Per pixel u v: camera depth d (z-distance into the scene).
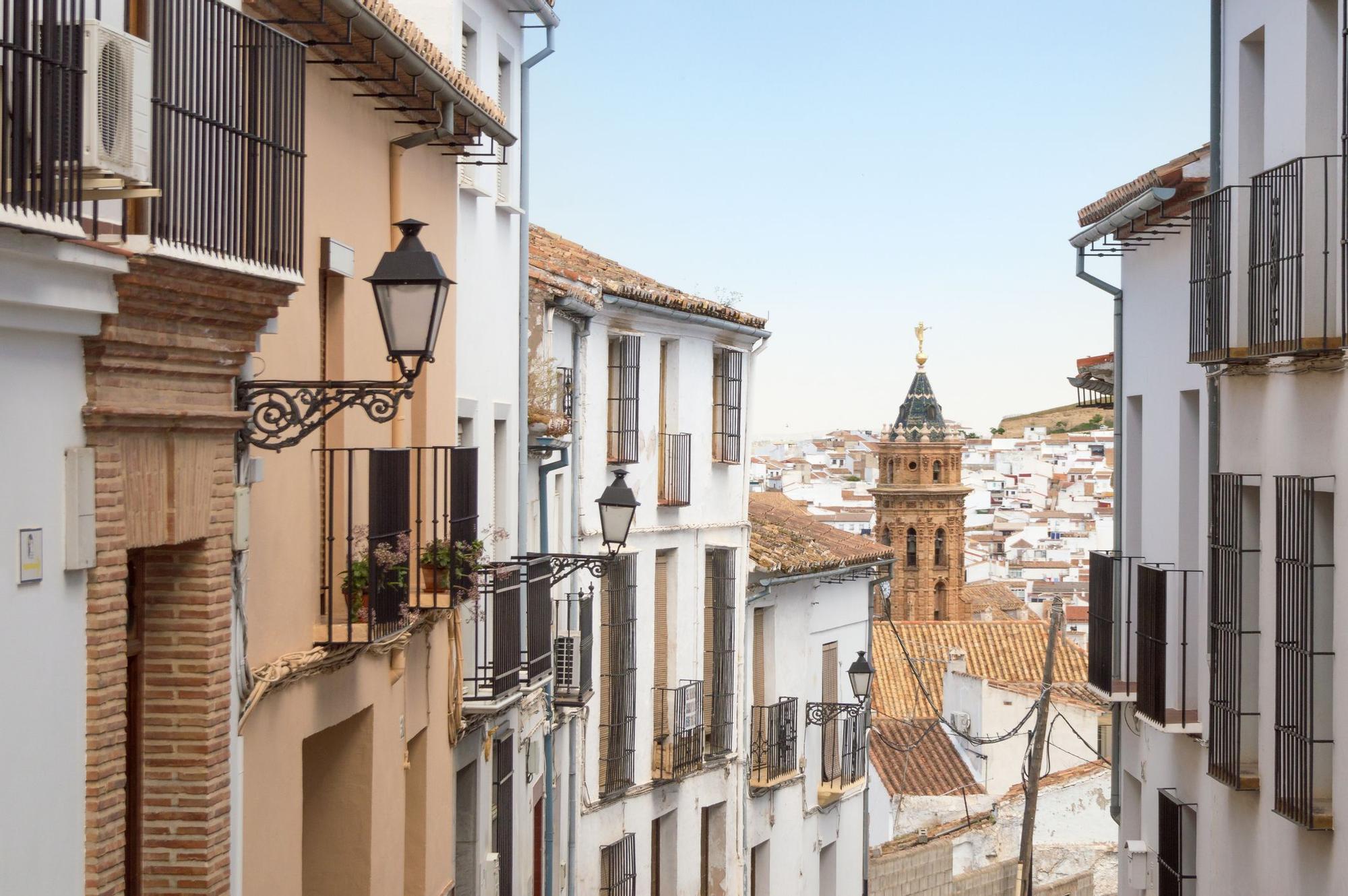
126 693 8.55
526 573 16.61
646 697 23.66
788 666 28.33
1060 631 44.88
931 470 122.69
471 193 16.38
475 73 16.83
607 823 22.58
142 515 7.87
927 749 40.88
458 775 16.52
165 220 7.54
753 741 26.97
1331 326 12.59
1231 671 14.33
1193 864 16.44
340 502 11.20
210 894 8.69
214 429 8.62
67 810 7.21
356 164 11.73
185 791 8.65
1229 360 13.96
